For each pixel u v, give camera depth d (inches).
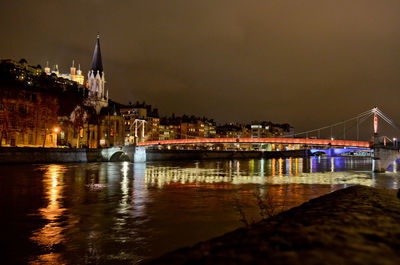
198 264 220.5
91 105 6186.0
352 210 401.4
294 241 262.7
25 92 4185.5
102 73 7249.0
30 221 1105.4
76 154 4224.9
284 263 210.5
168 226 1049.5
